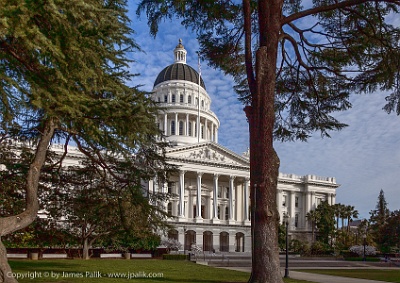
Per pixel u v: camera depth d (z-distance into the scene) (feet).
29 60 43.70
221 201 310.86
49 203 89.76
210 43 69.77
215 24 66.64
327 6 58.95
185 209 298.35
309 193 362.94
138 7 59.62
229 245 289.33
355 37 66.08
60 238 111.24
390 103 65.67
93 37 47.52
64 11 41.65
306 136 79.30
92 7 41.39
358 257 233.35
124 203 76.54
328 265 172.86
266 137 54.80
